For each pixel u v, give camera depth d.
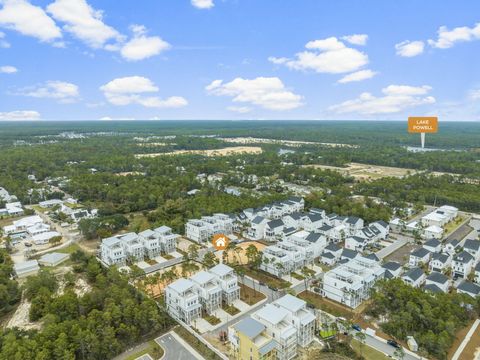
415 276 117.06
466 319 96.19
